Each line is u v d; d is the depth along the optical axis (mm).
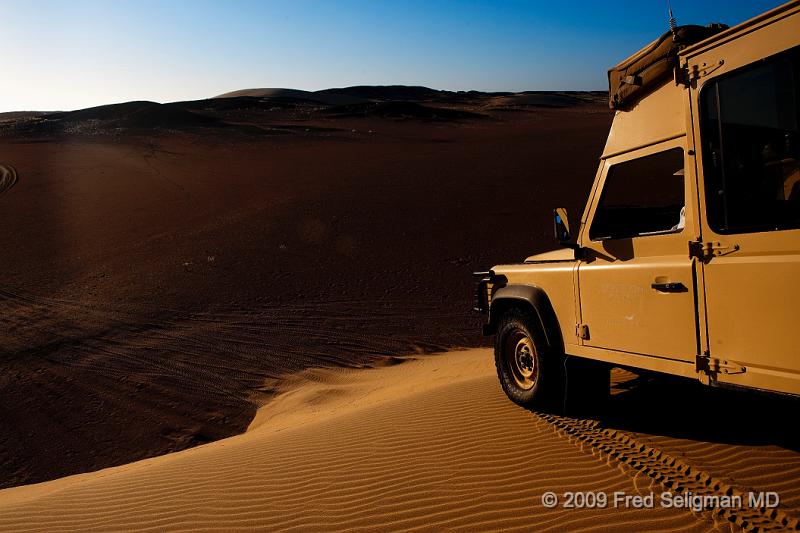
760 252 3832
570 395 5875
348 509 4641
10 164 57250
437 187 41125
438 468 5223
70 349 18562
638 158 5008
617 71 5156
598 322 5297
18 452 12844
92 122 93562
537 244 28266
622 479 4488
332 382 15586
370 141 70188
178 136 76750
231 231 32969
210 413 14383
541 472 4820
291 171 50625
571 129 73500
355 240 30469
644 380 7055
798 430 4930
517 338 6695
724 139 4051
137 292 24297
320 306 22625
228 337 19562
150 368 17078
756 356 3855
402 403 8242
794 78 3576
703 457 4664
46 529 5184
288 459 6223
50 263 28812
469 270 25906
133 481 6449
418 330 19953
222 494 5402
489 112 113688
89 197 43906
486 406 6941
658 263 4621
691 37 4504
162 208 39750
